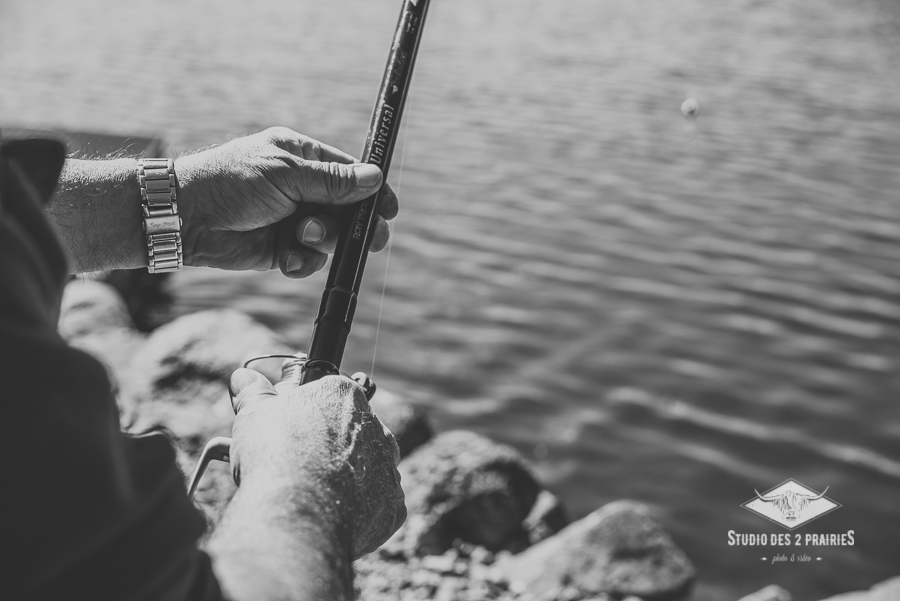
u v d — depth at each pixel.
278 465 0.89
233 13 25.33
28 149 0.67
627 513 3.81
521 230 9.74
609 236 9.65
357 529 0.92
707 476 5.96
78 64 17.81
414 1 1.46
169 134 12.84
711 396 6.87
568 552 3.63
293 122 13.73
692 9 26.31
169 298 8.23
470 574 3.35
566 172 11.66
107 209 1.45
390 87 1.44
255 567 0.74
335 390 1.01
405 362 7.26
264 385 1.07
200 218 1.48
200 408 3.71
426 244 9.33
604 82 16.94
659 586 3.63
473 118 14.12
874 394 6.89
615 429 6.48
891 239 9.63
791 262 9.08
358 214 1.39
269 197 1.46
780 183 11.42
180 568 0.61
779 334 7.72
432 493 3.73
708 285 8.57
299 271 1.57
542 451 6.24
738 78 17.47
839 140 13.39
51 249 0.58
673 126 13.98
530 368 7.21
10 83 15.97
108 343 4.79
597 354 7.41
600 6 26.80
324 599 0.76
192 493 1.02
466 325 7.80
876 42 21.48
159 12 25.39
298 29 22.61
